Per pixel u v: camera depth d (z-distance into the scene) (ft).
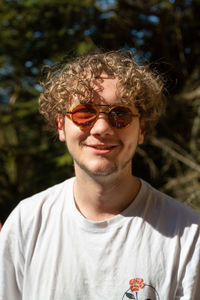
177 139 16.71
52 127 5.94
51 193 5.26
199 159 15.58
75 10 17.12
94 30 18.12
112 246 4.62
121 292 4.46
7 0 17.48
